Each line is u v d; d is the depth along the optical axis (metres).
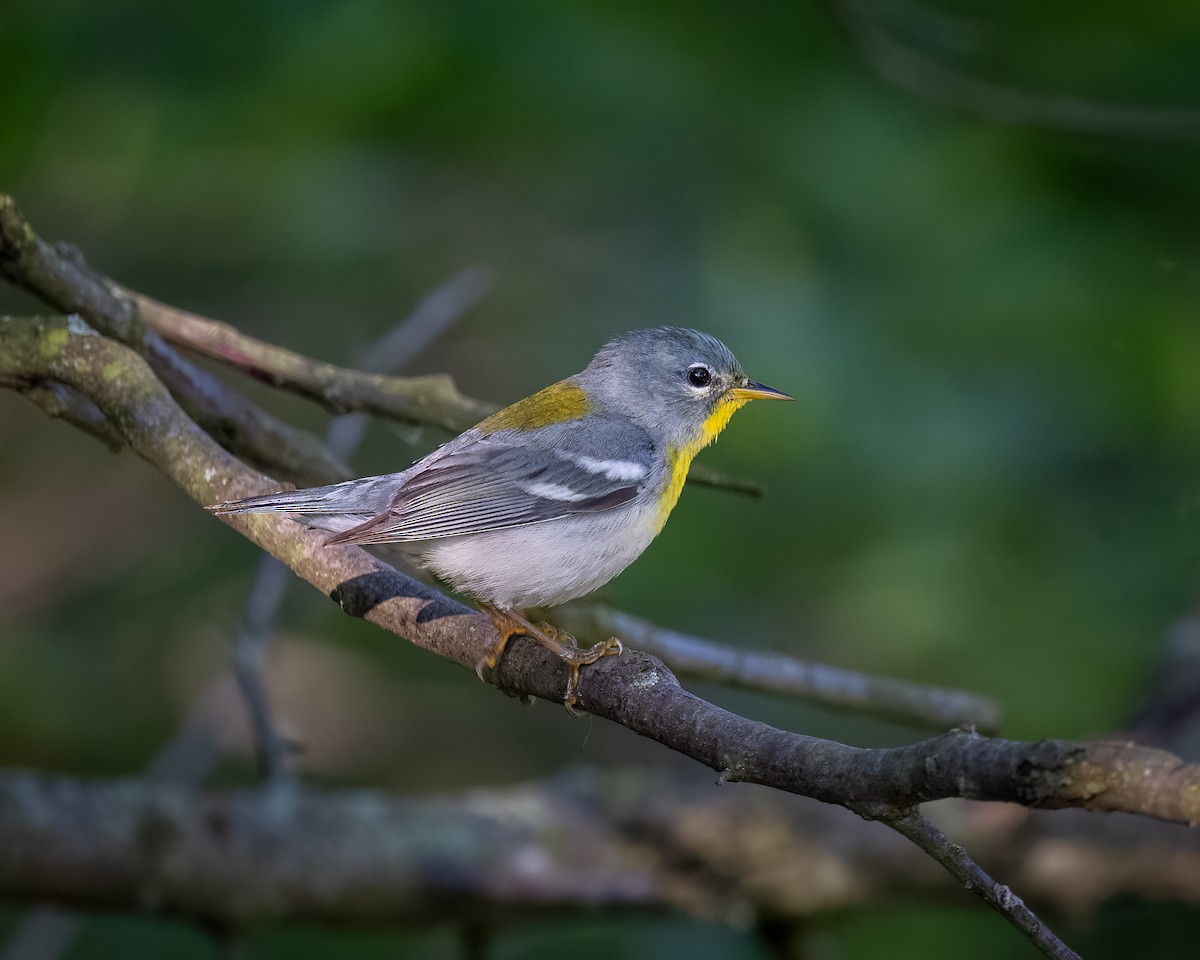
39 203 12.99
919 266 12.19
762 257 12.36
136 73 12.12
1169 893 9.11
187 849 8.91
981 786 4.50
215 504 7.01
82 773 12.08
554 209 14.28
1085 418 11.86
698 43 12.45
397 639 13.73
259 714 9.48
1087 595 11.52
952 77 11.39
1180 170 12.10
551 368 13.95
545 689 6.50
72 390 7.71
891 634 11.43
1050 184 12.32
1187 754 9.08
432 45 11.90
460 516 7.85
